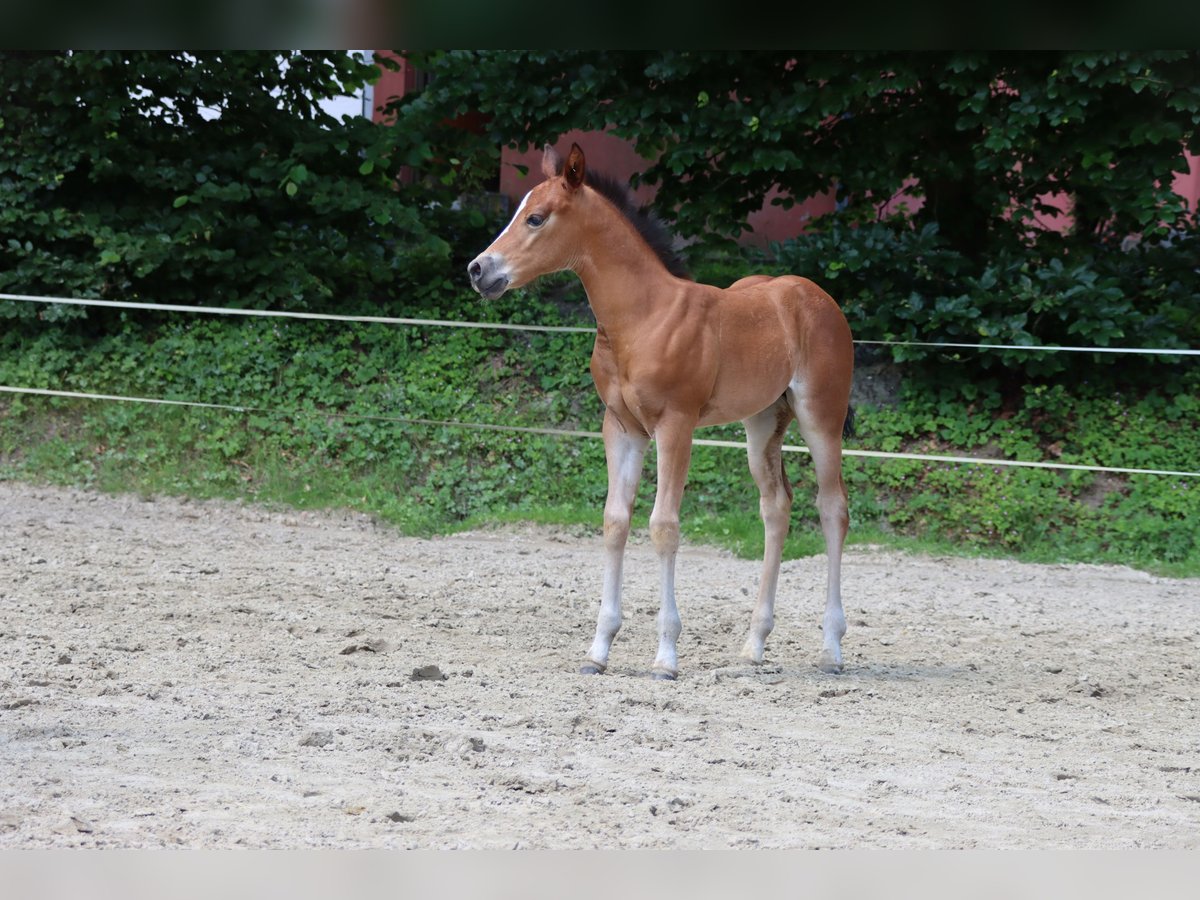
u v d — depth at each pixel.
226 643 6.79
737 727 5.54
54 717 5.11
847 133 13.54
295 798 4.23
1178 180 15.58
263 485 12.63
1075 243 13.65
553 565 10.37
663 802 4.36
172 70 13.58
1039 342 12.43
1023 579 10.62
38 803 4.03
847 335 7.18
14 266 14.09
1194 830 4.32
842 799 4.54
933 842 4.06
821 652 6.95
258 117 14.55
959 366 13.22
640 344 6.37
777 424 7.11
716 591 9.52
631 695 5.97
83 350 13.73
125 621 7.22
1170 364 13.18
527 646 7.21
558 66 13.63
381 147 13.98
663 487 6.43
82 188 14.25
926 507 12.24
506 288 6.34
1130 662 7.52
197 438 13.04
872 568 10.84
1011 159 12.58
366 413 13.26
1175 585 10.62
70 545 9.95
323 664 6.41
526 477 12.79
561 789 4.49
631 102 13.39
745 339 6.62
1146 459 12.34
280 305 14.23
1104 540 11.77
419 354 13.83
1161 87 11.78
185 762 4.60
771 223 16.03
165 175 13.70
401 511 12.25
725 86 13.37
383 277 14.16
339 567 9.70
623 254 6.44
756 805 4.40
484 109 13.65
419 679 6.13
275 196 14.28
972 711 6.09
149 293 14.12
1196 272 13.83
